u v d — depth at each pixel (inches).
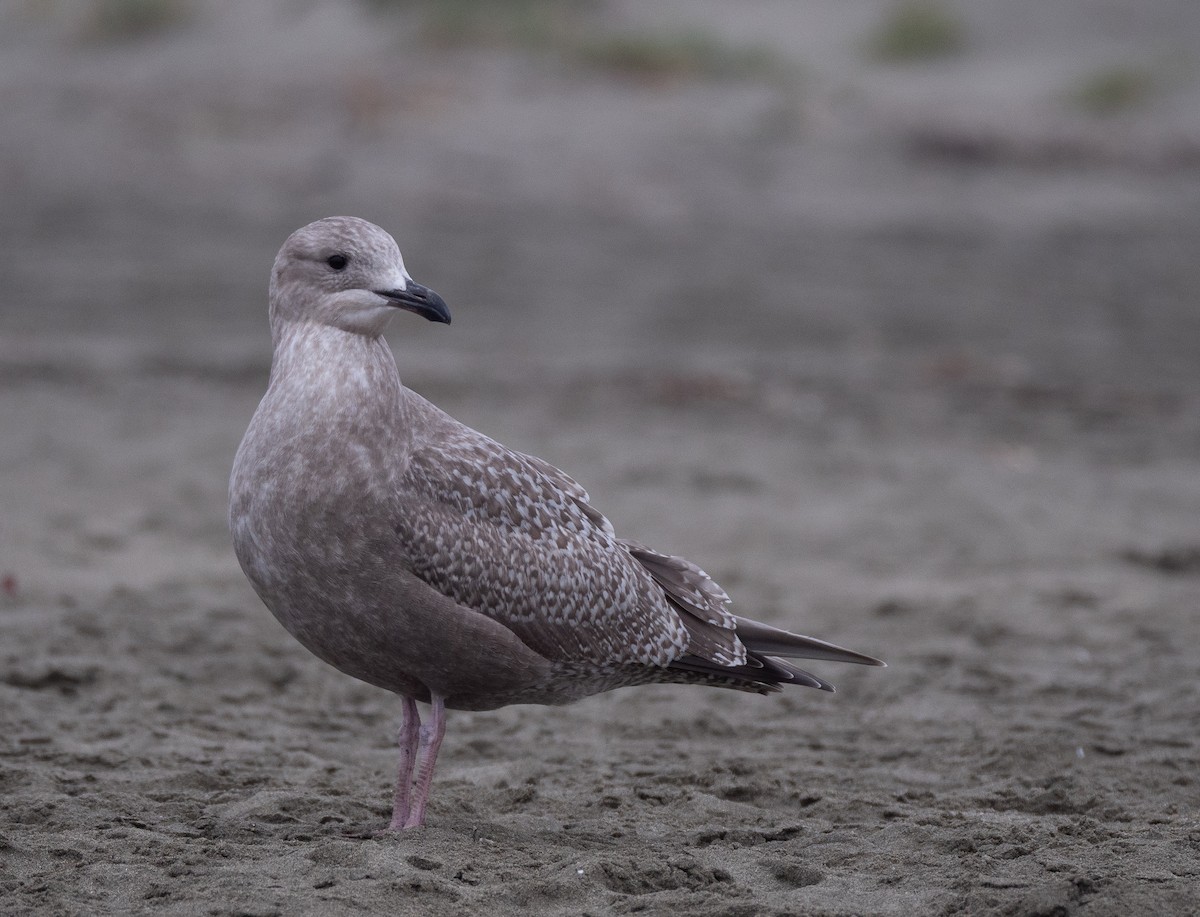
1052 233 1273.4
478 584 276.5
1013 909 239.6
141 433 681.0
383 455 271.6
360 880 249.6
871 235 1255.5
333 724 372.5
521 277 1088.8
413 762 289.3
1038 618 470.9
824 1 1897.1
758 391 808.3
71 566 494.3
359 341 277.3
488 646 277.7
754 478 642.8
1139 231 1284.4
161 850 265.4
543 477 292.2
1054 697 397.7
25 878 252.4
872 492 632.4
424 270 1093.1
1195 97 1604.3
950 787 329.1
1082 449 716.7
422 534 270.5
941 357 903.1
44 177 1316.4
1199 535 579.5
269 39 1626.5
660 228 1250.6
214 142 1391.5
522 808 306.5
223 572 502.0
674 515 591.5
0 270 1051.3
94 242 1143.6
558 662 287.9
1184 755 344.5
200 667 407.8
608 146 1406.3
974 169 1424.7
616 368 847.1
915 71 1675.7
